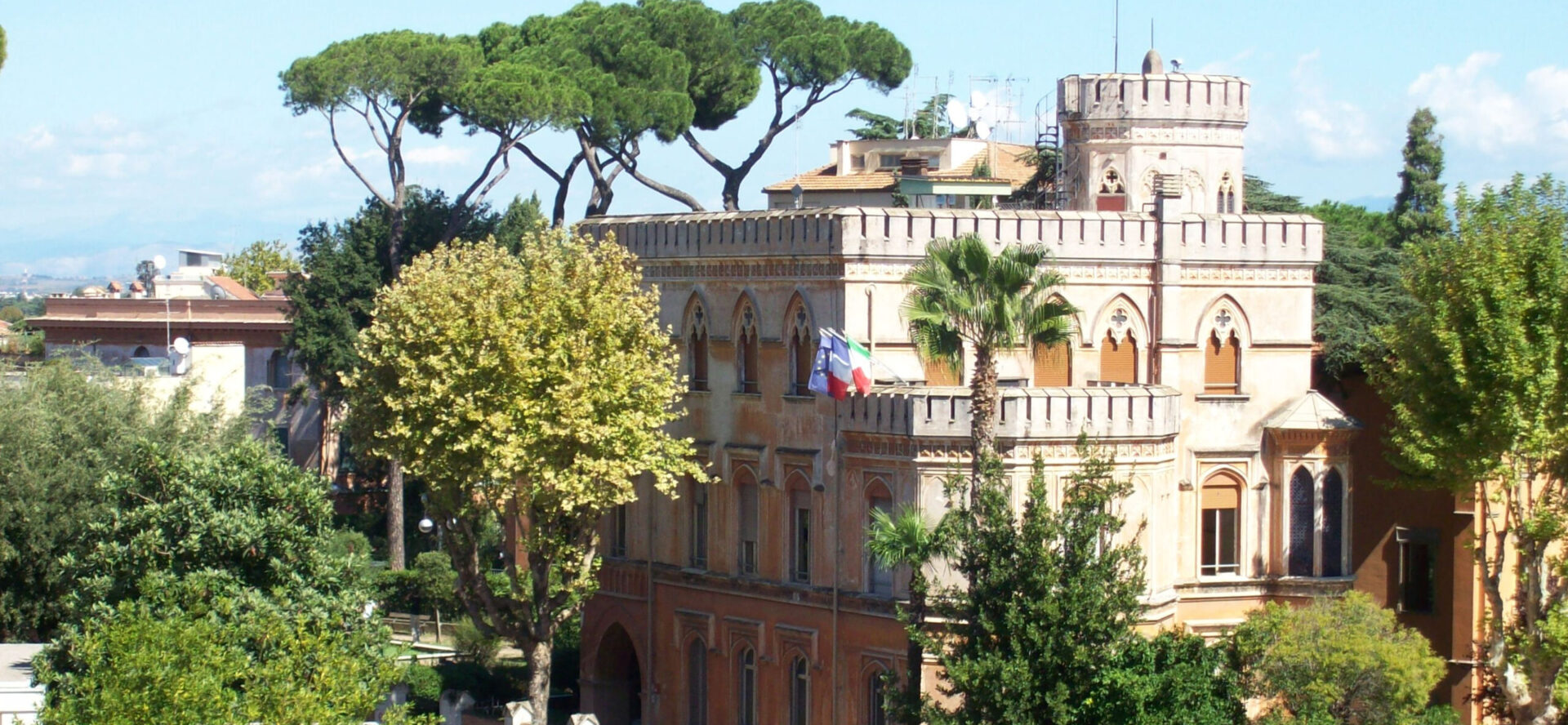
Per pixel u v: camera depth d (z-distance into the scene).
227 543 90.31
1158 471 97.19
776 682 103.69
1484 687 100.69
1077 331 102.06
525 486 99.44
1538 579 94.62
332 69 151.50
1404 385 97.81
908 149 151.12
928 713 78.75
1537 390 91.56
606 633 115.81
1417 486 98.44
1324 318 114.75
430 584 138.12
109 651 75.38
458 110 156.38
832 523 99.50
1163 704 77.00
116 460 111.94
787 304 102.06
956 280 84.69
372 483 170.75
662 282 110.88
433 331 98.06
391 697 109.31
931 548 80.94
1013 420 92.62
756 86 161.62
